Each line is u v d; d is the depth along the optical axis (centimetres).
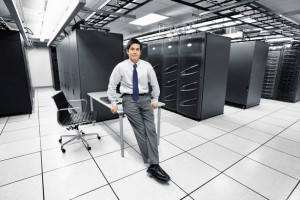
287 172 214
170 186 189
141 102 203
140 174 209
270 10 373
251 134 328
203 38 360
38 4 401
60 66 683
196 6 368
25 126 364
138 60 205
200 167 222
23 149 266
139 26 688
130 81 201
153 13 509
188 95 416
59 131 338
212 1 371
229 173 211
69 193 179
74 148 270
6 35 404
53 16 425
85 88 377
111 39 388
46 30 600
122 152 243
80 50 357
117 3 363
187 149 268
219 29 624
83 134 292
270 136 320
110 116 408
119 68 204
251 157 247
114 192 181
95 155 250
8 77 420
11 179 199
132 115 204
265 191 182
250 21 500
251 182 196
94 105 383
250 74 496
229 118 425
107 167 222
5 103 426
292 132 340
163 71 484
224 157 246
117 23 633
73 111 484
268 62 680
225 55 413
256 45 484
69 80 494
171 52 447
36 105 557
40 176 204
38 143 286
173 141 295
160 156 248
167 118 421
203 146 278
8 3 257
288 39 639
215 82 409
